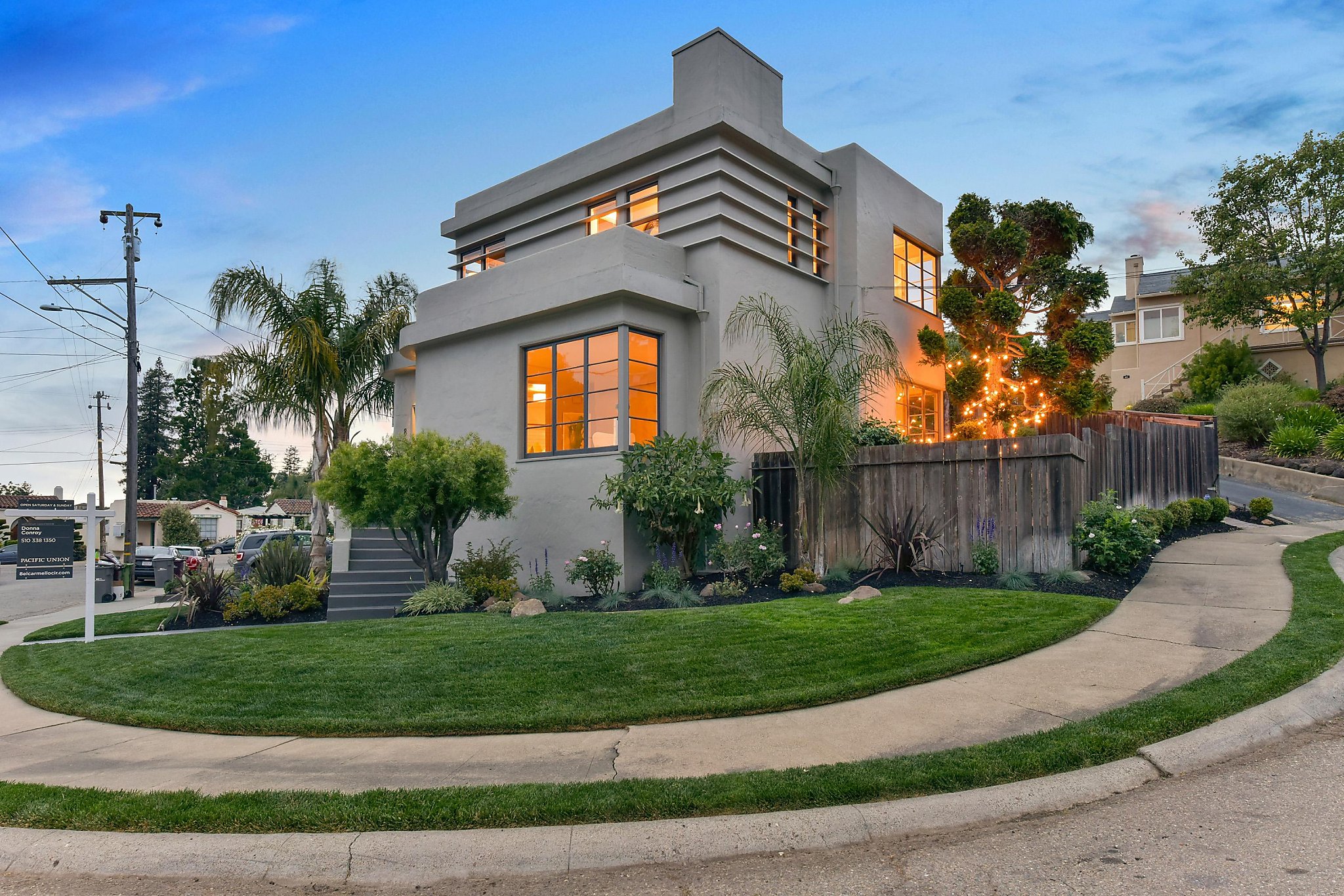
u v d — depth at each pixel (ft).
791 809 13.89
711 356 42.32
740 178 43.98
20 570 34.71
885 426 45.21
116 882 13.14
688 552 38.58
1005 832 13.37
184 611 41.60
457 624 31.09
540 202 52.90
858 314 48.62
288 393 53.52
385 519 37.45
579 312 41.39
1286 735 16.87
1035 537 33.78
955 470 36.17
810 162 48.57
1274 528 46.55
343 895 12.42
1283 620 24.54
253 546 77.97
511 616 33.01
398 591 40.40
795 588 34.35
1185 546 39.14
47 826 14.52
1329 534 40.63
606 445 40.32
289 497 283.59
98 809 14.87
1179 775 15.31
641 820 13.73
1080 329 50.31
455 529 39.75
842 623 26.66
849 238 49.47
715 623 27.68
